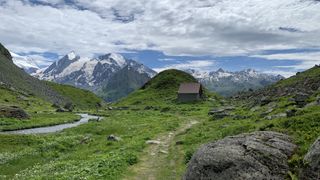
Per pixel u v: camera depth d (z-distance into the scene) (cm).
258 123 4528
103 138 6462
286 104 5647
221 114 7638
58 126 10556
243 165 2027
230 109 9500
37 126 10188
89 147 5531
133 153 4044
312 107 3856
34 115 13275
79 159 4441
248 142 2214
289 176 1953
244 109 8100
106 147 5141
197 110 13912
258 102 8250
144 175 3216
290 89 10912
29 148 5628
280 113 4972
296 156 2070
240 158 2061
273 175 1973
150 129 7081
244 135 2395
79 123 11712
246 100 15812
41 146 5656
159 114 12438
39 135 7338
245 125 4497
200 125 6844
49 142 5984
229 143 2266
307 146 2170
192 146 4331
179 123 8206
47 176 3366
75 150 5562
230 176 2008
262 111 6372
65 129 8912
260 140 2267
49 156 5059
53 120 11569
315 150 1916
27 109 16325
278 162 2052
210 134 4850
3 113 11069
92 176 3055
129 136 6166
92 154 4712
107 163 3541
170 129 6825
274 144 2216
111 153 4328
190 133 5716
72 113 16700
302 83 12112
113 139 5794
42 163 4609
